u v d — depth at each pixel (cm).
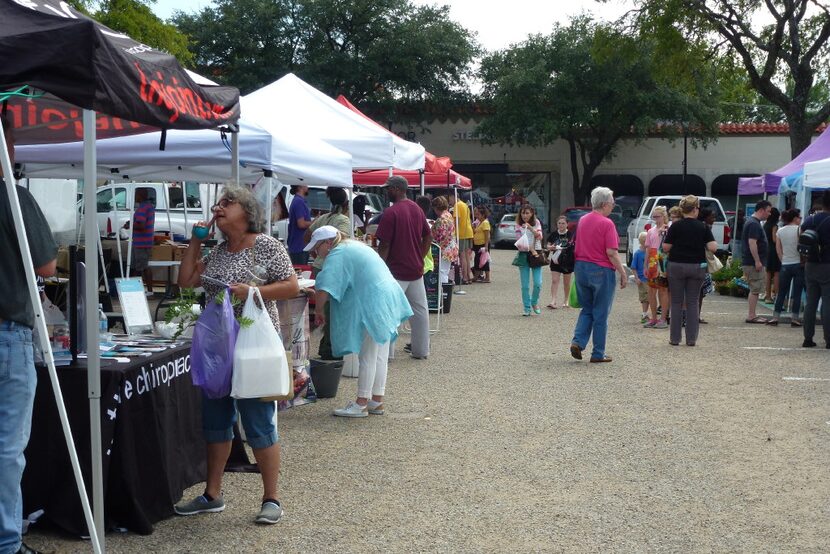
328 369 827
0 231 394
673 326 1171
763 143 3962
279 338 494
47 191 1399
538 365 1022
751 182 2033
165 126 460
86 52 374
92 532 399
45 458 470
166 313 577
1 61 363
